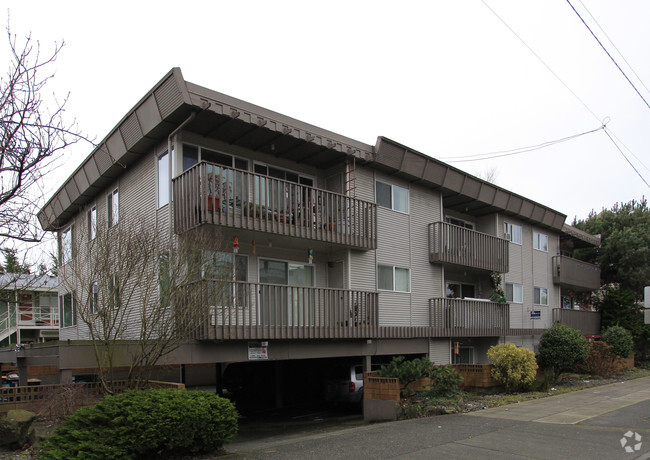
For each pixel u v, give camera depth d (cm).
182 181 1206
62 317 2006
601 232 3356
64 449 696
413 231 1781
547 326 2531
